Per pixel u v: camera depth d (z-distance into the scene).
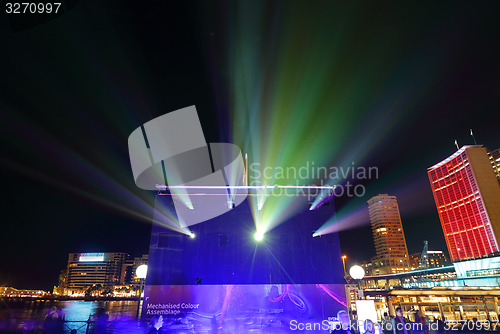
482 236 164.88
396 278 130.38
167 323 12.86
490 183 165.38
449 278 76.81
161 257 14.01
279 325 12.94
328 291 13.58
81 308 83.50
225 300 13.39
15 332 11.91
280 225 14.78
